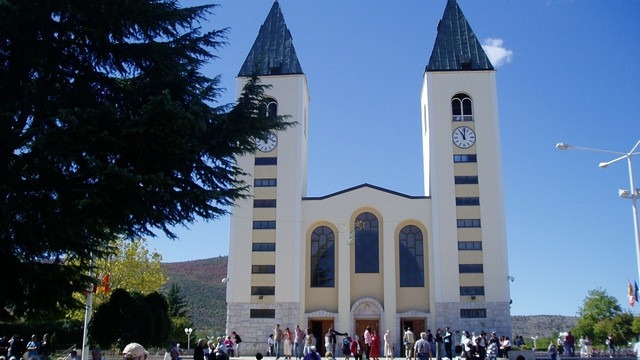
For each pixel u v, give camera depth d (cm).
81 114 1453
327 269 5206
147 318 1759
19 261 1550
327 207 5281
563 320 11344
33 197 1487
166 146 1538
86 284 1722
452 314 4941
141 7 1644
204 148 1656
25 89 1623
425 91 5600
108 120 1498
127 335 1730
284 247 5147
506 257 5022
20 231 1503
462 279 5003
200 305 12769
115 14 1627
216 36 1839
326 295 5153
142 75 1723
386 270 5103
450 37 5619
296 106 5422
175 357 2102
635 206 2708
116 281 5153
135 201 1538
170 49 1733
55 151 1439
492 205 5134
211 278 14700
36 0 1574
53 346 4569
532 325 11225
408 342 3772
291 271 5097
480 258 5038
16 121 1600
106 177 1438
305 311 5122
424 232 5212
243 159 5319
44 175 1540
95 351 1570
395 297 5047
